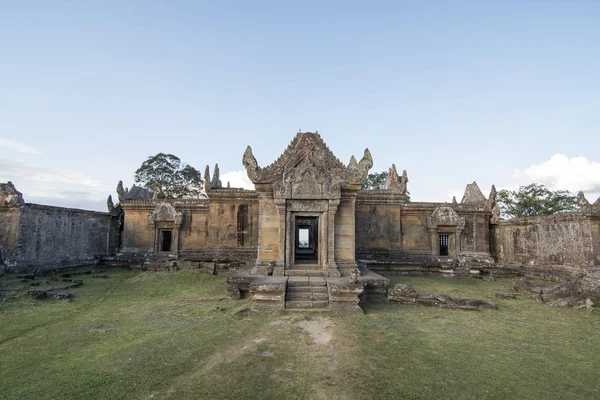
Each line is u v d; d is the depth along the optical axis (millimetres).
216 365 7281
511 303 14016
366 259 22656
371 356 7762
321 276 14375
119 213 27297
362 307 12609
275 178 15430
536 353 8359
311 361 7512
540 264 21453
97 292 15586
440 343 8844
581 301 13141
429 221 23922
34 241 20547
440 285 18328
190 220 25047
